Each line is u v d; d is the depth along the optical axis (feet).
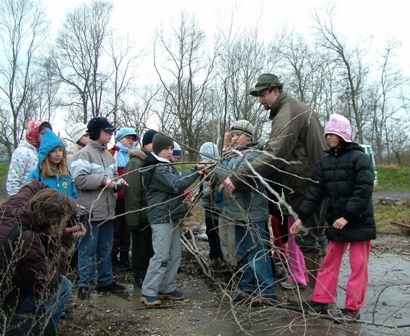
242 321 11.12
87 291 13.16
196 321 11.37
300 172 12.23
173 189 12.46
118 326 11.02
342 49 94.48
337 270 11.44
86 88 80.59
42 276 8.79
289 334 10.34
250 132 13.64
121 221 16.99
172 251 13.21
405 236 24.20
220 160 11.12
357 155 10.85
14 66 80.79
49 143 12.09
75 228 10.07
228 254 14.90
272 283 12.07
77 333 10.49
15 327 8.59
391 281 15.14
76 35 84.28
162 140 13.16
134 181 14.35
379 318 11.50
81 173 13.34
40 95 83.10
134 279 14.90
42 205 9.15
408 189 63.41
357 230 10.82
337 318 10.55
